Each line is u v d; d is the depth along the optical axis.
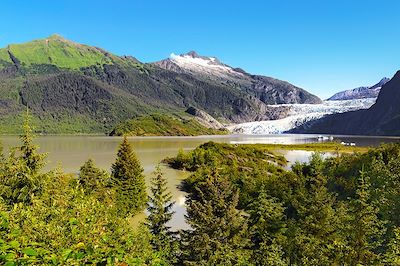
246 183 65.50
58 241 10.91
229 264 29.23
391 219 31.05
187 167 103.44
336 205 40.50
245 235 34.47
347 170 63.19
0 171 28.12
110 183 58.09
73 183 35.25
